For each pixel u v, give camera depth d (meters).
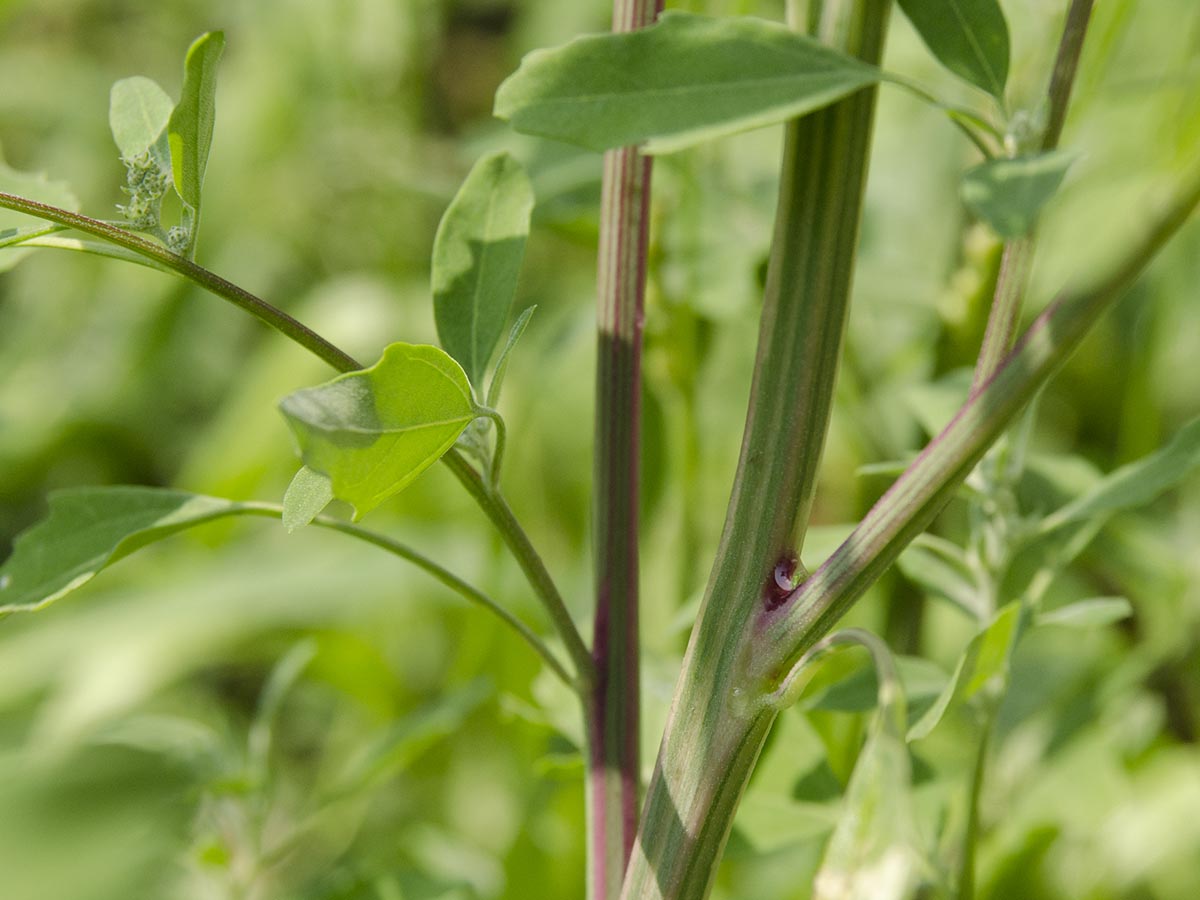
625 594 0.49
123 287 1.25
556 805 0.67
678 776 0.46
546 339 0.85
